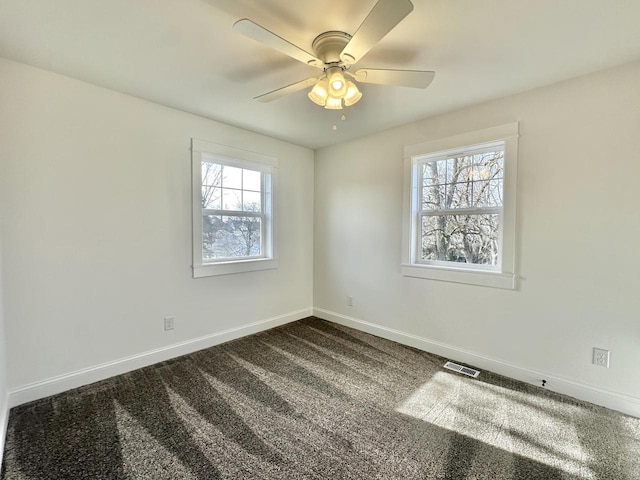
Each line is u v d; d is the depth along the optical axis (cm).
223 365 263
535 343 232
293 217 381
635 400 193
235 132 314
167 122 265
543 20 152
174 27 160
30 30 162
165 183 266
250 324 339
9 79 193
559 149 217
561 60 189
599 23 154
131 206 247
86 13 148
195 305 291
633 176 192
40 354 208
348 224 363
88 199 226
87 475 146
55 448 163
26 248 202
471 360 265
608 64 193
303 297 399
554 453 162
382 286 331
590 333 209
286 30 162
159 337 268
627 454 161
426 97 241
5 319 194
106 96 231
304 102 253
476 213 268
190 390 222
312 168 403
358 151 350
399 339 316
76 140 219
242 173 334
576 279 213
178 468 150
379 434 176
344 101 185
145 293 258
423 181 305
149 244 259
